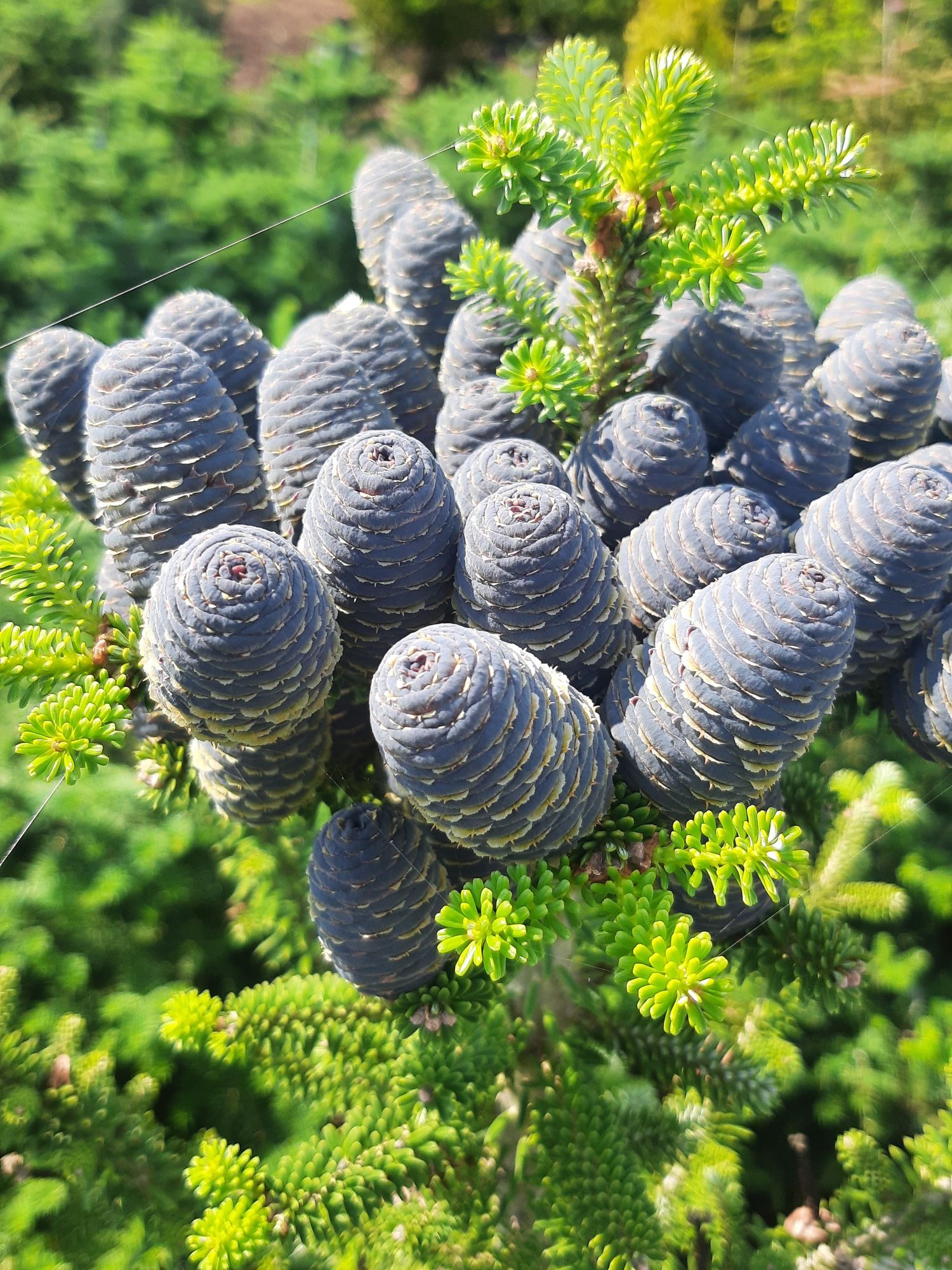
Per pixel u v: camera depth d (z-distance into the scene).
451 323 0.20
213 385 0.15
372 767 0.17
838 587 0.13
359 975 0.16
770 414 0.17
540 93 0.17
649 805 0.15
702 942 0.13
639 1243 0.19
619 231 0.17
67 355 0.17
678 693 0.13
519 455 0.15
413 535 0.14
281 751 0.15
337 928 0.15
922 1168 0.23
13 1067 0.16
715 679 0.13
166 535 0.15
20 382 0.17
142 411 0.15
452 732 0.12
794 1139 0.25
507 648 0.13
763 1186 0.25
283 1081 0.19
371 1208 0.19
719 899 0.13
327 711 0.16
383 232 0.20
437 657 0.12
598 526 0.16
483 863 0.15
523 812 0.13
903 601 0.14
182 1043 0.18
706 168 0.18
